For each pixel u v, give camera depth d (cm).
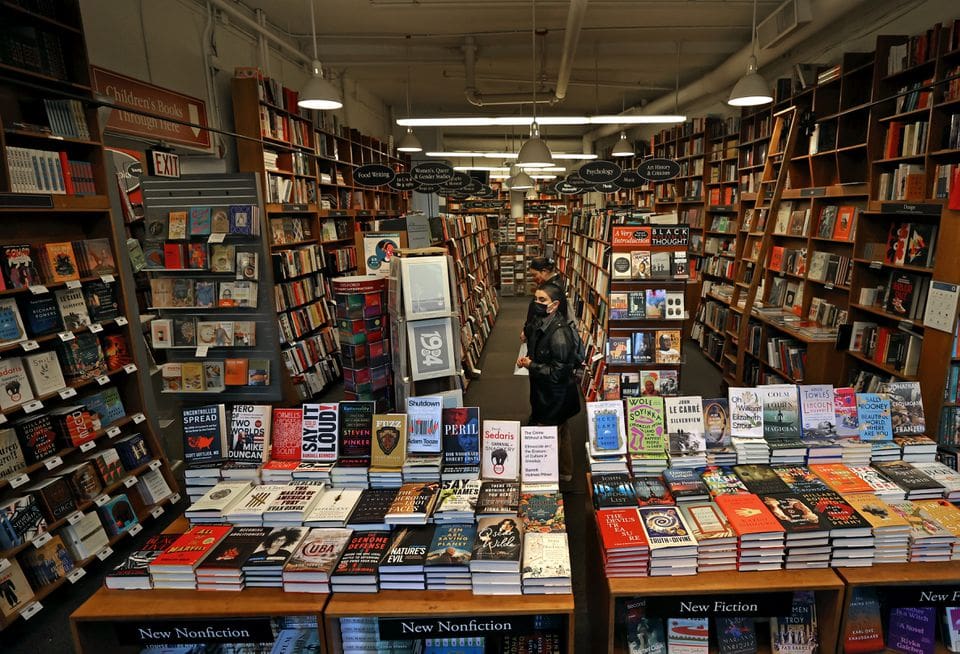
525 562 200
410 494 234
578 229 952
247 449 255
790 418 256
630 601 222
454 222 814
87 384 358
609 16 725
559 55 906
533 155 657
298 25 773
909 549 207
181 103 554
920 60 410
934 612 207
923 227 382
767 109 721
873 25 571
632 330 493
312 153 785
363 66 984
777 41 636
